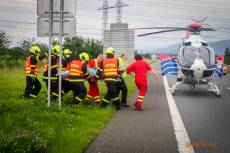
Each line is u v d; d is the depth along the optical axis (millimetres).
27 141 6816
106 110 11594
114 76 12273
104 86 19641
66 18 11109
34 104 11883
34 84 13781
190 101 15109
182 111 12172
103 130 8797
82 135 7996
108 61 12336
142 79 12266
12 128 8406
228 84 25422
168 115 11227
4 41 33938
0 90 16516
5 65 33938
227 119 10680
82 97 12398
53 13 11141
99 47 42594
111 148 7164
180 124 9719
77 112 10750
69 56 13352
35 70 13758
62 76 12820
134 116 10930
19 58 36188
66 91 13305
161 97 16500
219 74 18641
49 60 11250
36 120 9406
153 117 10797
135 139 7914
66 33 11133
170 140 7867
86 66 12375
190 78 17844
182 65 17859
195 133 8641
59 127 8727
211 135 8438
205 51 18125
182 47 18422
